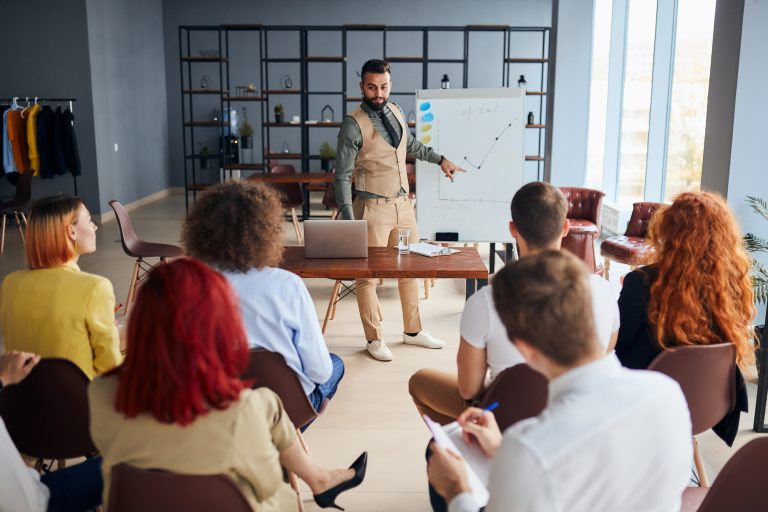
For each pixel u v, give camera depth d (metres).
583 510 1.06
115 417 1.37
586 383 1.09
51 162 8.98
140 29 11.55
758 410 3.18
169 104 12.94
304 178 8.21
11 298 2.24
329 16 12.62
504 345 2.04
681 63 7.02
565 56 7.43
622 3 8.32
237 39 12.72
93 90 9.66
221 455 1.37
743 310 2.15
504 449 1.06
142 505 1.39
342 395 3.68
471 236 5.15
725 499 1.50
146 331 1.31
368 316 4.20
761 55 4.02
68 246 2.26
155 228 9.45
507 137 5.03
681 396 1.13
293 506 1.68
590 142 9.68
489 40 12.55
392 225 4.34
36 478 1.84
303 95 10.36
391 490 2.76
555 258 1.14
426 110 5.09
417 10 12.54
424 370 2.61
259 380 2.14
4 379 1.95
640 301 2.19
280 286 2.21
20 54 9.55
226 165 10.22
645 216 5.66
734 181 4.16
